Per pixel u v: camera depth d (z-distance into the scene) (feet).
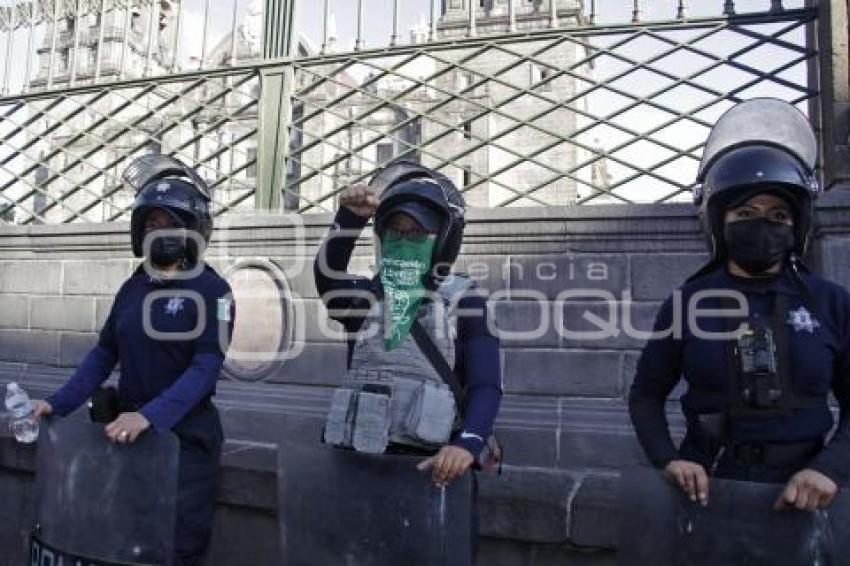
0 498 12.81
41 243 15.78
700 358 6.68
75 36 17.34
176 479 8.07
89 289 15.33
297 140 15.15
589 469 11.24
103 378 9.77
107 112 16.87
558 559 9.62
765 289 6.64
